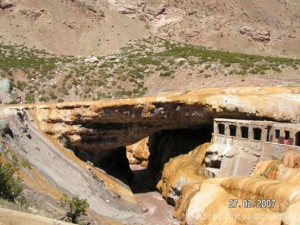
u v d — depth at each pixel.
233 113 46.00
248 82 70.81
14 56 89.69
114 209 39.59
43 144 42.12
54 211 26.55
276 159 38.06
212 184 35.66
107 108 45.66
